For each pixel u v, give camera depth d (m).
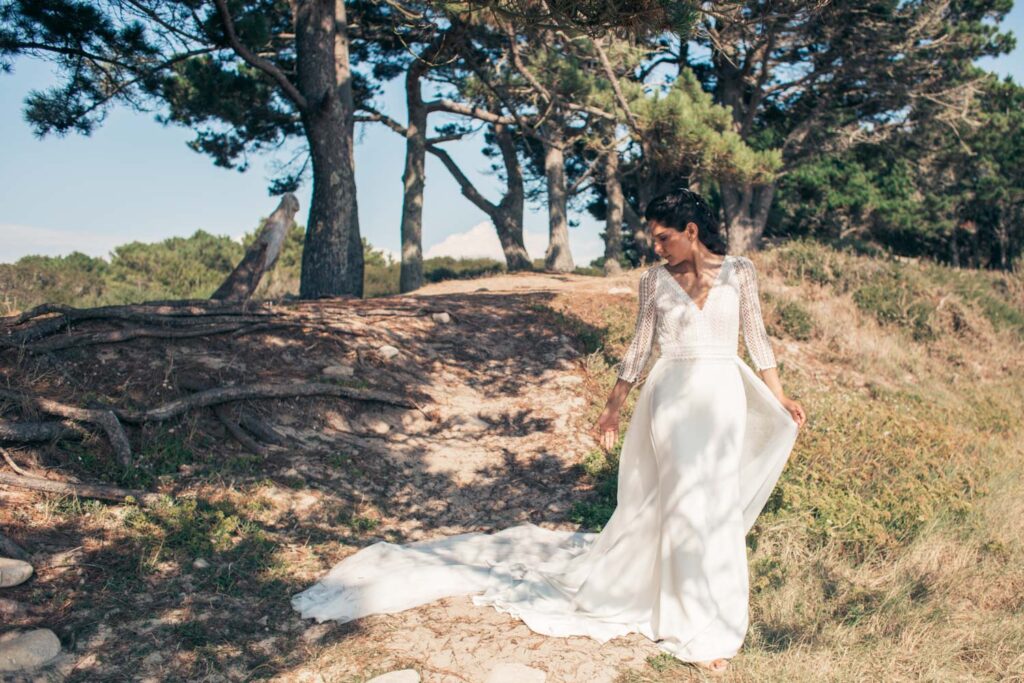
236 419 5.73
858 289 12.38
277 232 8.57
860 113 23.52
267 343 6.90
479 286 15.45
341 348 7.22
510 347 8.48
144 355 6.11
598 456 6.12
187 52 10.87
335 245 12.22
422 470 5.84
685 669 3.21
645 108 14.22
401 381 7.11
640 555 3.64
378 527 4.96
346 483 5.41
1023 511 5.38
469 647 3.44
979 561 4.55
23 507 4.12
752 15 16.44
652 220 3.58
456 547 4.62
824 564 4.35
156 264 26.00
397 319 8.45
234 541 4.37
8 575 3.52
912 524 4.88
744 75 21.95
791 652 3.35
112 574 3.82
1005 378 10.80
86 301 12.60
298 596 3.91
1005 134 25.62
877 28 19.36
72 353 5.82
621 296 11.45
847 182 26.98
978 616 3.77
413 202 19.53
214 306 7.10
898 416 7.43
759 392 3.59
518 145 27.44
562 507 5.41
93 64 10.92
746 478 3.74
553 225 24.05
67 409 4.91
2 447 4.56
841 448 6.06
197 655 3.33
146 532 4.20
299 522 4.78
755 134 23.80
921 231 27.73
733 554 3.36
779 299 11.36
